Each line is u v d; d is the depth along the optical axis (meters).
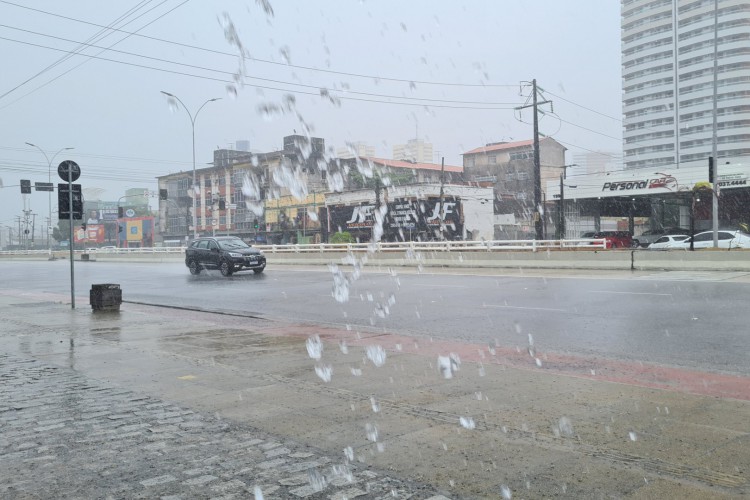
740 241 28.84
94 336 8.80
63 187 12.59
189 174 77.44
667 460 3.51
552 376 5.82
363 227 58.56
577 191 46.97
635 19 103.50
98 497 3.11
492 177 70.44
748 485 3.13
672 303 11.60
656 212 51.88
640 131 103.12
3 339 8.56
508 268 25.16
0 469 3.52
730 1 90.81
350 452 3.74
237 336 8.72
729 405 4.73
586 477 3.27
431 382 5.60
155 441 4.00
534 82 32.09
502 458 3.59
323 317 11.22
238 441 3.99
